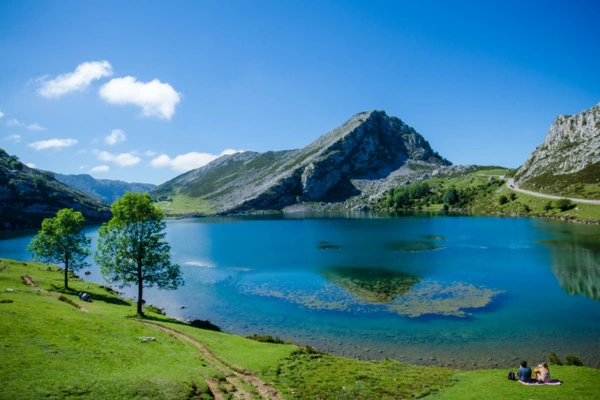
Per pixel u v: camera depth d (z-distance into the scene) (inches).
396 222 6830.7
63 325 1040.2
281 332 1675.7
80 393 687.7
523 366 941.8
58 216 2042.3
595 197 6363.2
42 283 1973.4
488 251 3516.2
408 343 1499.8
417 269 2864.2
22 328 929.5
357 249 3895.2
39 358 789.2
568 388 844.0
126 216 1663.4
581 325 1651.1
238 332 1692.9
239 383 908.0
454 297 2123.5
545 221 5821.9
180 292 2454.5
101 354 898.1
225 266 3289.9
